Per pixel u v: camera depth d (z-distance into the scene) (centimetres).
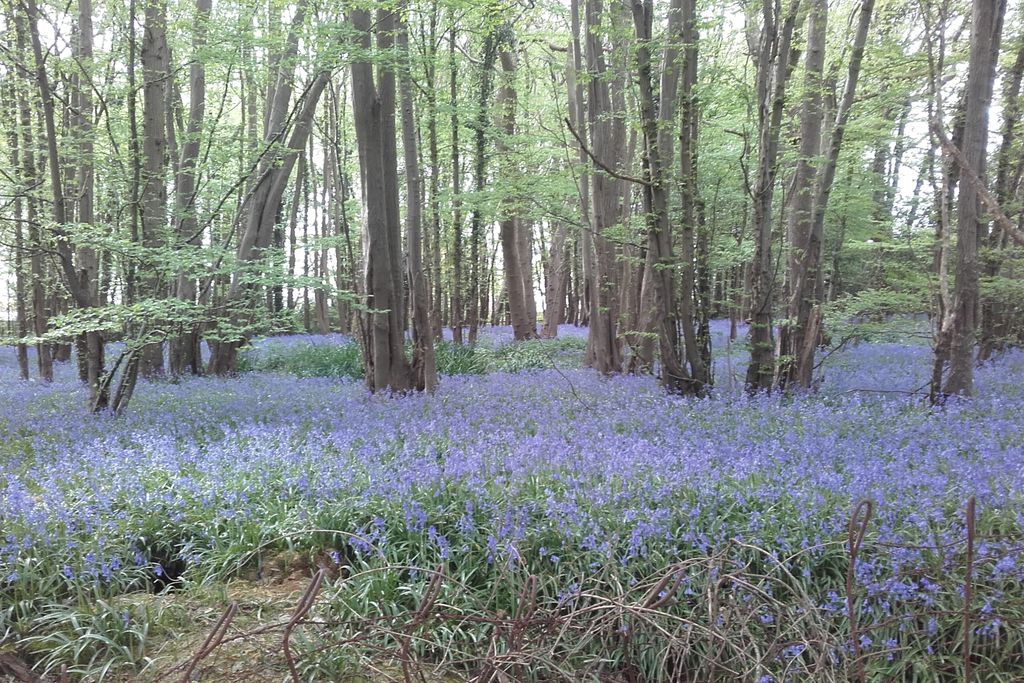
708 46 1170
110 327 836
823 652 328
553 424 836
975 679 370
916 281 1184
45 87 869
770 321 1089
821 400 1016
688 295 1059
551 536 482
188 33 1055
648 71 992
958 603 394
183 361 1455
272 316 1105
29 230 1018
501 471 620
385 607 421
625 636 379
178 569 514
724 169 1373
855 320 1357
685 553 450
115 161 1112
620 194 1662
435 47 1327
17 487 543
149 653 388
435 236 1923
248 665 374
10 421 893
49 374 1405
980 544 413
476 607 426
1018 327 1708
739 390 1091
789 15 979
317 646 381
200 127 1392
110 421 868
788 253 1387
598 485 547
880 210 1812
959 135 1223
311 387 1215
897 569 405
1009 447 662
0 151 1344
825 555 442
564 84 2073
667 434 747
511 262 2298
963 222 970
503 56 1948
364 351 1152
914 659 380
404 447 696
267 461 639
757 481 561
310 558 502
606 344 1453
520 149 1819
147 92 1120
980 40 935
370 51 926
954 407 896
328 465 624
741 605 377
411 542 488
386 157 1105
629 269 1466
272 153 1203
